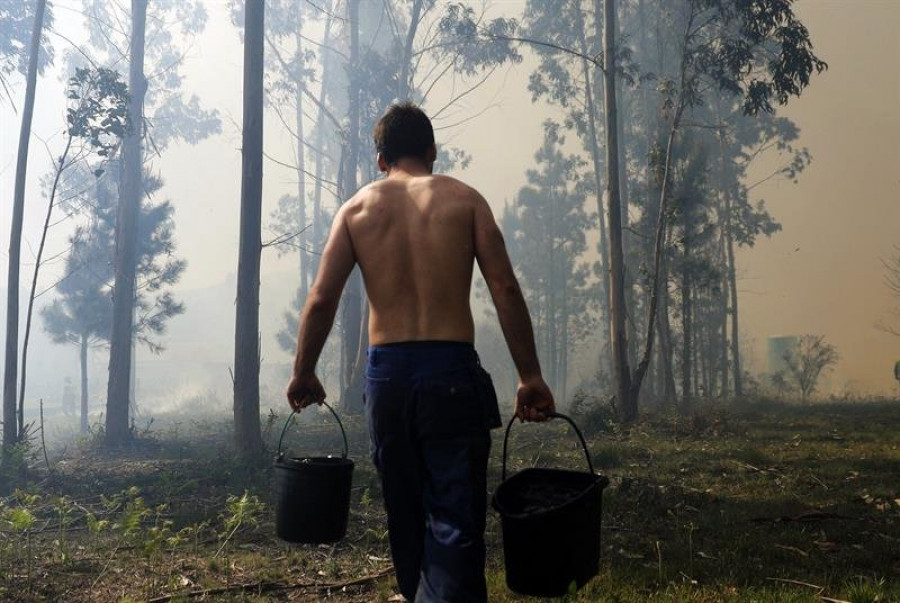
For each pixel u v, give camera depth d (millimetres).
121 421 17859
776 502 7441
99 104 14391
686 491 8000
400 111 3170
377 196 2965
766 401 25828
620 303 18125
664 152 19797
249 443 12281
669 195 19812
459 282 2814
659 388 29312
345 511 3107
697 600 4258
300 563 5473
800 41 18375
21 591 4797
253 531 6594
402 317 2779
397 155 3141
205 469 11000
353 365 26859
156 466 12359
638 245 28719
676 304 27297
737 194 35906
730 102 34938
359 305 27219
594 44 35125
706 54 19266
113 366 18000
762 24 18531
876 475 9023
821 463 10227
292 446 15180
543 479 2920
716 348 36250
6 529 6930
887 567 5039
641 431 15516
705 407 21828
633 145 35375
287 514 3057
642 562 5219
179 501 8734
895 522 6445
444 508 2637
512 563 2674
